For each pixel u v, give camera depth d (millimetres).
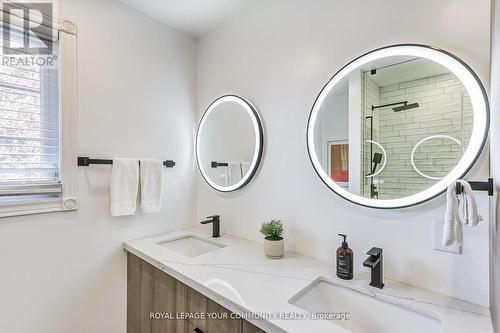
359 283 1012
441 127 941
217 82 1762
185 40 1854
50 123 1280
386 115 1062
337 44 1193
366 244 1105
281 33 1404
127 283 1521
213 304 979
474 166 879
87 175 1363
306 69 1301
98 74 1406
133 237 1558
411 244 996
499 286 599
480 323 767
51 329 1252
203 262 1215
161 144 1698
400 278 1021
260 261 1229
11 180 1165
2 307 1117
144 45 1615
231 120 1652
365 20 1111
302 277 1060
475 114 875
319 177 1227
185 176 1836
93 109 1386
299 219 1329
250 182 1553
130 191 1487
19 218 1159
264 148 1483
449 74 924
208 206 1813
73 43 1312
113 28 1471
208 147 1806
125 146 1520
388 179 1053
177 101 1798
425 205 965
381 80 1071
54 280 1261
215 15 1640
